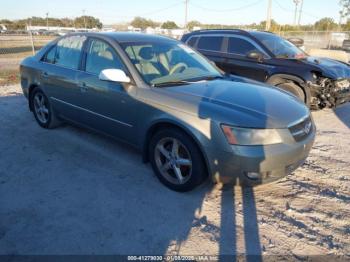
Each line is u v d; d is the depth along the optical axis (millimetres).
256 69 6785
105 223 2975
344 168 4211
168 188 3580
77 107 4504
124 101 3742
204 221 3035
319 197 3494
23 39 34000
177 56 4379
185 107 3240
